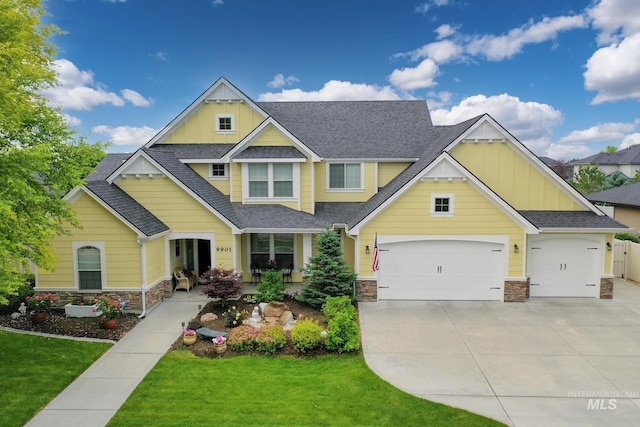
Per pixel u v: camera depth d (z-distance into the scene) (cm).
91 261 1400
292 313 1357
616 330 1207
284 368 957
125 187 1543
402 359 1011
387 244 1494
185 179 1584
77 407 785
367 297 1508
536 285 1552
